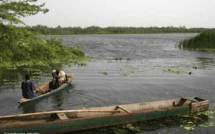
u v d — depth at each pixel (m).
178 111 12.91
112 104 15.23
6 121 10.27
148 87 19.80
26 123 10.16
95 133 10.92
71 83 20.86
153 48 59.59
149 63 34.00
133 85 20.45
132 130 11.27
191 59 38.38
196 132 11.15
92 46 64.88
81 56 39.62
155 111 12.38
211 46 55.00
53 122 10.38
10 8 29.66
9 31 31.47
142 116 12.11
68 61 34.41
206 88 19.56
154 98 16.69
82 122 10.87
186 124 11.97
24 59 31.45
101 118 11.22
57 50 36.97
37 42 34.53
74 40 93.44
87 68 29.20
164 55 44.34
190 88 19.53
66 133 10.72
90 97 16.64
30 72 25.83
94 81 21.86
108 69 28.53
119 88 19.33
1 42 30.77
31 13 30.83
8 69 27.28
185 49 56.03
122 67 30.17
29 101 14.85
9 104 14.94
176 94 17.77
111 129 11.34
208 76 24.39
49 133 10.40
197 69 28.59
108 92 18.05
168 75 24.89
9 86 19.56
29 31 35.91
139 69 28.64
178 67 30.19
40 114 10.83
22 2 30.66
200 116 13.02
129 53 47.94
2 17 29.53
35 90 16.33
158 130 11.30
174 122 12.20
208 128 11.55
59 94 17.27
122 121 11.72
